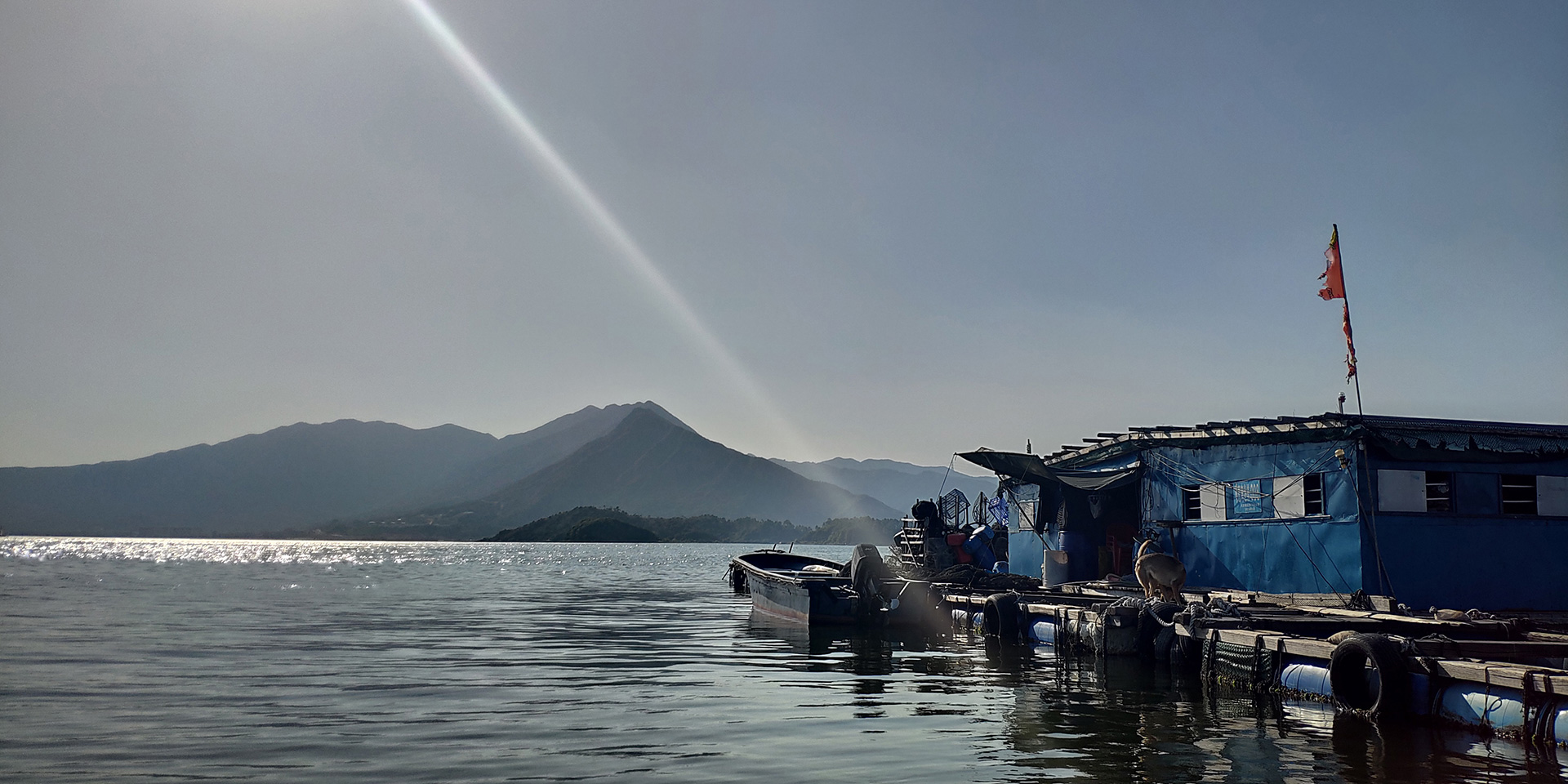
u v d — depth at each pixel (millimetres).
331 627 31344
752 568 39531
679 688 18906
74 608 38500
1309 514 26438
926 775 11836
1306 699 16766
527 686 19000
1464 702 14320
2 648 24438
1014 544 40594
